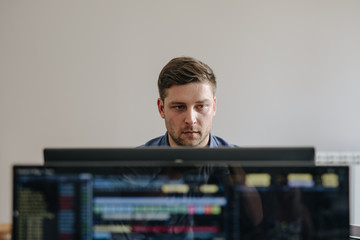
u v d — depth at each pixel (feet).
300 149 3.64
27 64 10.00
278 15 10.13
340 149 10.11
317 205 3.32
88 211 3.28
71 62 10.03
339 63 10.17
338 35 10.16
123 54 10.07
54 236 3.27
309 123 10.15
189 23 10.09
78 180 3.29
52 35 10.00
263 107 10.12
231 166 3.34
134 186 3.30
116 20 10.05
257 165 3.33
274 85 10.12
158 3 10.06
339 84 10.17
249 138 10.09
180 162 3.33
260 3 10.12
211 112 5.00
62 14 10.01
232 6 10.09
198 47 10.09
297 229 3.31
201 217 3.31
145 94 10.09
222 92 10.06
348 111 10.16
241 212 3.31
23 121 9.99
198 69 4.88
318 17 10.16
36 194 3.28
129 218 3.30
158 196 3.31
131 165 3.31
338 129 10.16
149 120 10.09
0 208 9.91
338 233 3.30
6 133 9.99
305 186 3.32
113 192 3.29
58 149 3.65
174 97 4.88
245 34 10.12
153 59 10.09
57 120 10.03
